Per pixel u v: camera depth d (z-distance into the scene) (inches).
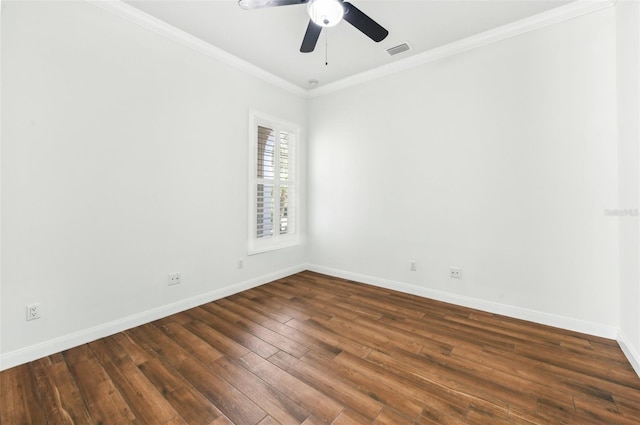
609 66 85.4
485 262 108.8
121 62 92.0
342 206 152.1
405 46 114.4
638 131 71.5
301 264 166.7
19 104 73.7
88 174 85.9
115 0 88.0
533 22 95.7
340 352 80.4
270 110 144.0
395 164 131.9
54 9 78.6
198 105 113.8
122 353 79.9
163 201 104.0
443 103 117.0
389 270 135.8
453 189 115.6
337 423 54.8
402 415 56.7
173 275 107.4
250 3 71.3
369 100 139.9
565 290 93.7
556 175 94.2
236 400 61.2
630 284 76.4
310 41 86.2
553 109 94.2
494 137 105.6
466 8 91.5
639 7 70.2
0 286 71.7
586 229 89.8
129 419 56.2
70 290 83.0
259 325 97.7
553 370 71.3
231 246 128.0
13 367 73.0
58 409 58.8
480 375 69.6
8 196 72.6
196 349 82.0
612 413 57.1
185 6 91.5
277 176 151.7
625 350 77.8
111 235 91.1
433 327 95.7
